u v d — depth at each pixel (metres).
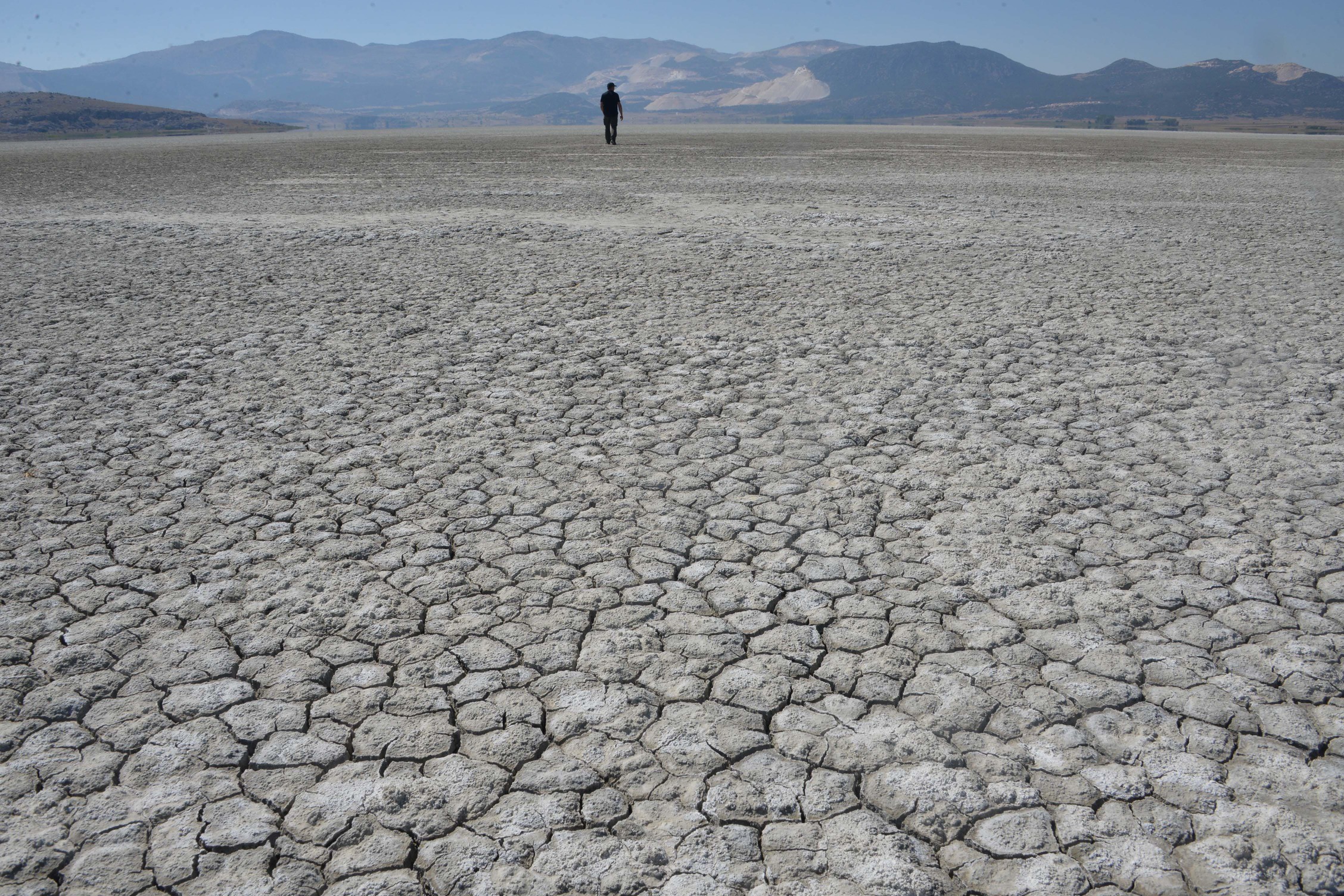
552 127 69.88
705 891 2.19
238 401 5.71
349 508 4.23
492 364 6.46
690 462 4.74
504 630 3.27
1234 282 9.05
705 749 2.68
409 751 2.68
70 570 3.70
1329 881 2.21
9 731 2.77
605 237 12.08
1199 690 2.90
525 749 2.68
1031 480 4.46
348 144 38.28
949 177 20.58
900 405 5.56
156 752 2.69
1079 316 7.71
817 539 3.90
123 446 4.99
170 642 3.22
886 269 9.83
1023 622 3.29
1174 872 2.24
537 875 2.24
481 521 4.10
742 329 7.36
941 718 2.80
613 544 3.88
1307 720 2.77
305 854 2.32
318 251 11.08
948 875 2.25
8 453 4.89
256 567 3.72
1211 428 5.11
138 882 2.23
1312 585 3.50
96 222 13.77
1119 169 23.02
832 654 3.12
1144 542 3.84
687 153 29.22
